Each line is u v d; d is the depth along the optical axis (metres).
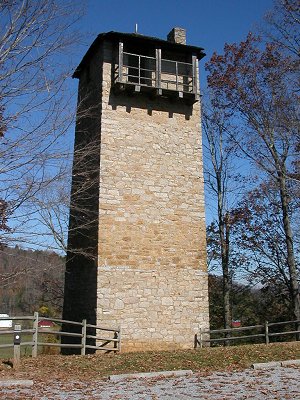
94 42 16.80
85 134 17.39
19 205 11.55
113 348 14.23
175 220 16.14
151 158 16.30
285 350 12.88
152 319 15.10
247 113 22.69
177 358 11.99
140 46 17.06
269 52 22.47
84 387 8.71
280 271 23.69
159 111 16.83
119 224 15.37
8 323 29.05
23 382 9.00
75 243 17.06
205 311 15.84
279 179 21.59
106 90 16.22
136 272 15.23
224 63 23.97
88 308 15.20
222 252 24.08
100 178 15.45
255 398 7.40
